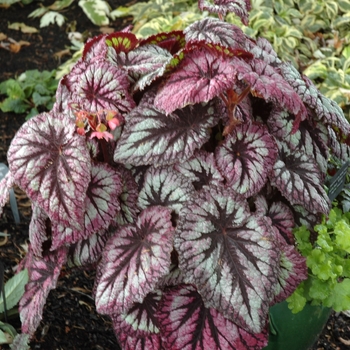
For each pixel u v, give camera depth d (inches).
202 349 21.8
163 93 22.0
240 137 23.5
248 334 22.0
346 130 24.7
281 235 24.0
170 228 21.8
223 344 21.9
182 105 20.9
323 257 23.8
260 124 23.8
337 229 24.9
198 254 20.9
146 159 22.3
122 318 23.2
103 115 23.1
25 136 22.2
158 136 22.7
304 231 24.6
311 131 25.7
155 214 22.4
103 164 23.3
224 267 20.9
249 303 20.5
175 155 22.3
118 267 22.0
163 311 22.4
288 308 24.6
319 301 24.8
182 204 22.6
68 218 20.9
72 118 22.9
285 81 22.1
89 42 26.3
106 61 24.0
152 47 26.6
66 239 22.7
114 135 24.4
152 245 21.8
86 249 24.0
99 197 22.9
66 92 25.3
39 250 24.1
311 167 24.8
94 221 22.7
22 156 21.8
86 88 23.8
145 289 20.9
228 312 20.4
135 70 24.2
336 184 27.4
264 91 20.5
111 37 25.6
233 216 21.8
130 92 24.9
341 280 25.4
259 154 23.3
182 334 22.0
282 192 23.6
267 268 21.0
